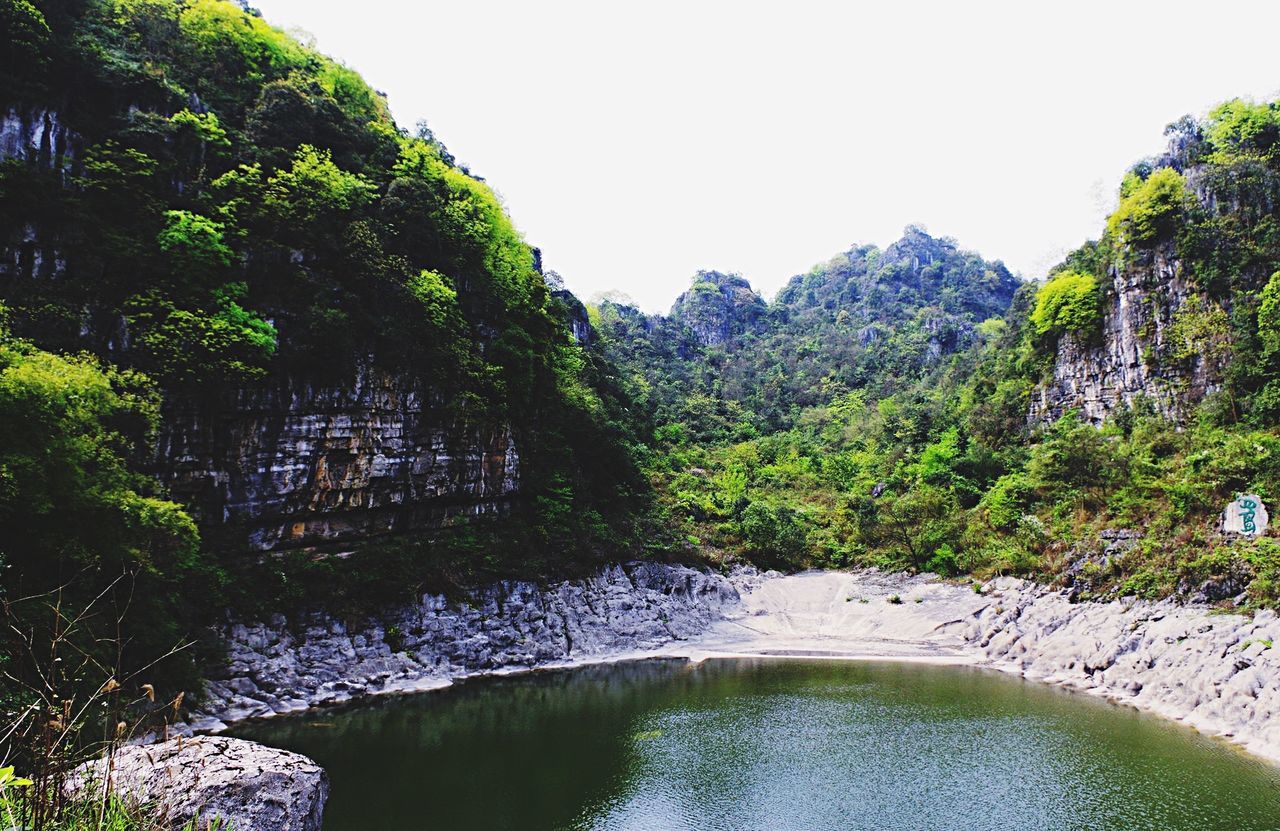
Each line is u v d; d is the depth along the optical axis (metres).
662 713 34.03
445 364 48.34
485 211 58.22
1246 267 59.38
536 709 34.59
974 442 75.56
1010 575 52.56
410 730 30.86
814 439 103.94
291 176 42.50
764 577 65.06
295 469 40.31
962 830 21.73
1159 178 65.06
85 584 25.14
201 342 36.16
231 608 35.44
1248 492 41.91
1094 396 67.38
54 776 7.21
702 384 118.88
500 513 53.44
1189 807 22.95
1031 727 31.45
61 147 36.06
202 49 46.59
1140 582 41.94
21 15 35.28
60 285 33.94
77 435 24.73
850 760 27.64
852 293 159.75
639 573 57.25
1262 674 30.28
